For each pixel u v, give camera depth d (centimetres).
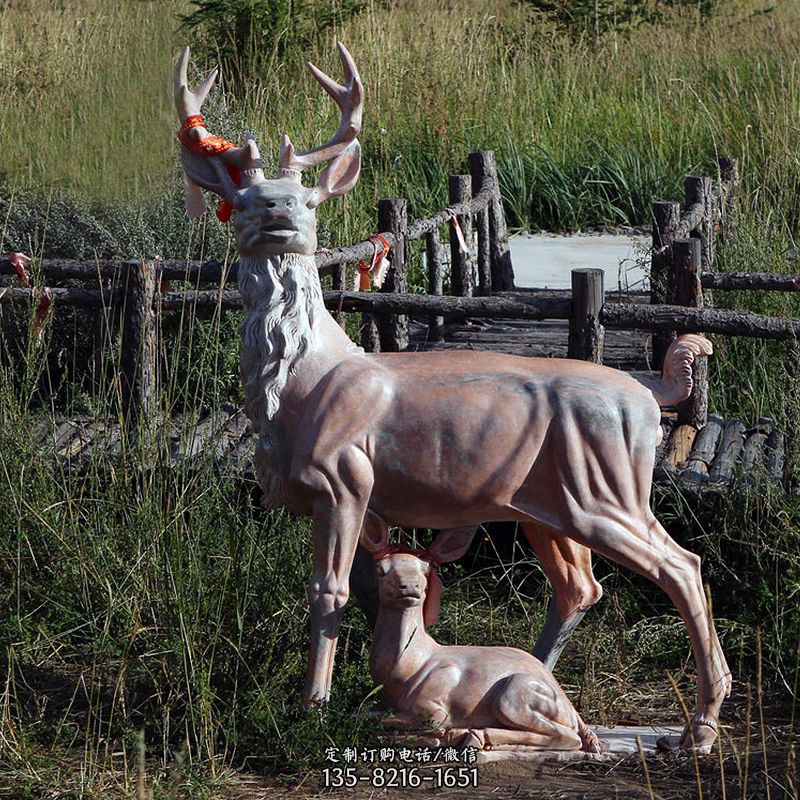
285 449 1384
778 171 3403
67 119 3052
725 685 1378
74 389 2002
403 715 1363
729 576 1753
